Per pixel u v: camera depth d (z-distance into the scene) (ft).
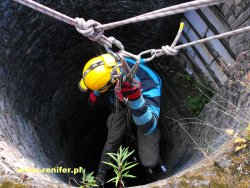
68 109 16.70
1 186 6.32
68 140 16.17
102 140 19.06
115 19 13.87
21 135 9.98
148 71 9.49
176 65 13.70
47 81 14.07
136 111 7.88
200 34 11.96
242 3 9.13
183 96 13.24
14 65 11.50
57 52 13.85
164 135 15.16
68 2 12.16
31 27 11.69
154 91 9.22
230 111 8.54
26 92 12.40
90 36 4.77
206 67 12.25
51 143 13.19
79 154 17.11
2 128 8.68
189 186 6.29
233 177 6.30
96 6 13.05
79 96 17.15
